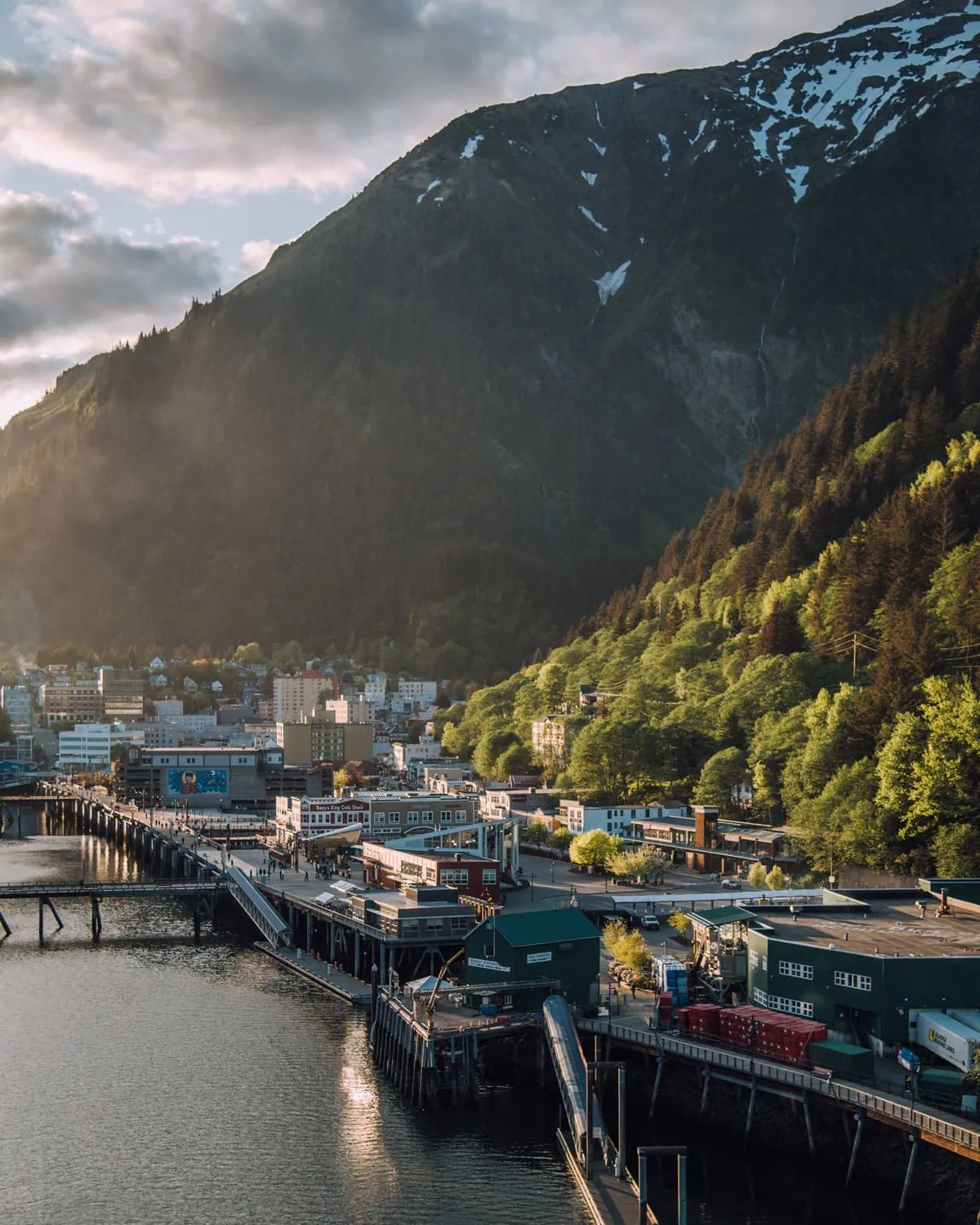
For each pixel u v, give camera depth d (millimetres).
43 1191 124250
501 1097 144125
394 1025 153000
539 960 154000
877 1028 131125
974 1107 111812
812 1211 113625
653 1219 109875
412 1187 122500
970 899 168500
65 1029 173250
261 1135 135375
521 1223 114750
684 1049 131750
